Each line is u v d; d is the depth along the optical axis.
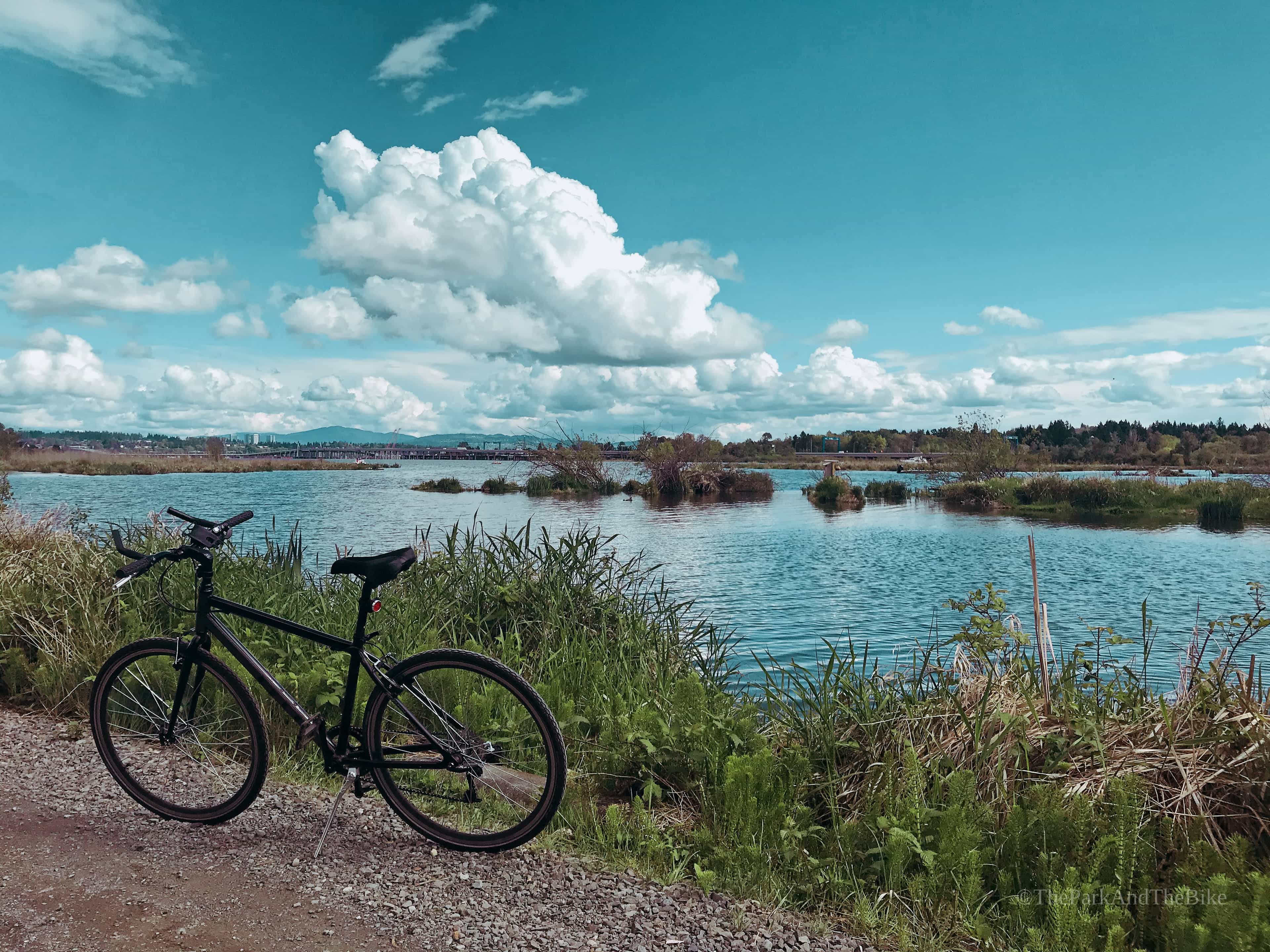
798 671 6.75
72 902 2.71
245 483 43.38
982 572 13.45
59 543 6.63
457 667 3.18
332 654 4.89
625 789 3.97
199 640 3.52
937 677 4.19
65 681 5.00
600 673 5.13
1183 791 3.05
